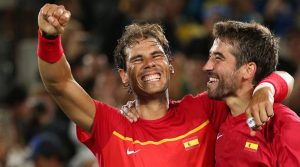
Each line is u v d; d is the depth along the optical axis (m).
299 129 11.10
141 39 12.19
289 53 24.31
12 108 25.30
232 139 11.64
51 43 11.28
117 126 12.00
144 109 12.22
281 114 11.31
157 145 11.87
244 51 11.81
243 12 25.30
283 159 11.08
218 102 12.38
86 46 24.36
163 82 12.05
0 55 27.27
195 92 21.70
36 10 28.41
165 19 25.12
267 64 11.96
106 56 25.12
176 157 11.81
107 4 26.95
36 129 22.02
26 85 26.83
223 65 11.82
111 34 25.62
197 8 26.75
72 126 21.50
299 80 19.31
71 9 26.59
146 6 25.58
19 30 28.22
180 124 12.10
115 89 21.25
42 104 22.28
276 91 11.30
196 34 25.80
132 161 11.77
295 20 26.12
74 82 11.74
